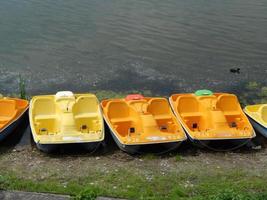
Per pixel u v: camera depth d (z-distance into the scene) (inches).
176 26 1173.7
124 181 513.7
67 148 604.7
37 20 1175.6
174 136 601.6
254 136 621.3
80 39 1075.3
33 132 607.8
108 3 1327.5
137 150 596.1
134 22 1185.4
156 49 1037.8
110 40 1075.3
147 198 463.2
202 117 666.8
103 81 880.3
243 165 577.9
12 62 948.0
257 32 1161.4
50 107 658.8
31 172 535.8
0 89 830.5
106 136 648.4
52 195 453.1
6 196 445.7
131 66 950.4
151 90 852.6
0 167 548.7
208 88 869.8
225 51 1045.8
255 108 712.4
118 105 659.4
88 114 658.8
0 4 1282.0
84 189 459.2
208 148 622.5
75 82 872.3
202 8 1323.8
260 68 969.5
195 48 1052.5
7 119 658.2
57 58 975.0
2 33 1088.2
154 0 1375.5
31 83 860.6
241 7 1350.9
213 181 522.3
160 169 553.9
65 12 1238.3
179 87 868.0
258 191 495.2
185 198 467.8
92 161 577.9
